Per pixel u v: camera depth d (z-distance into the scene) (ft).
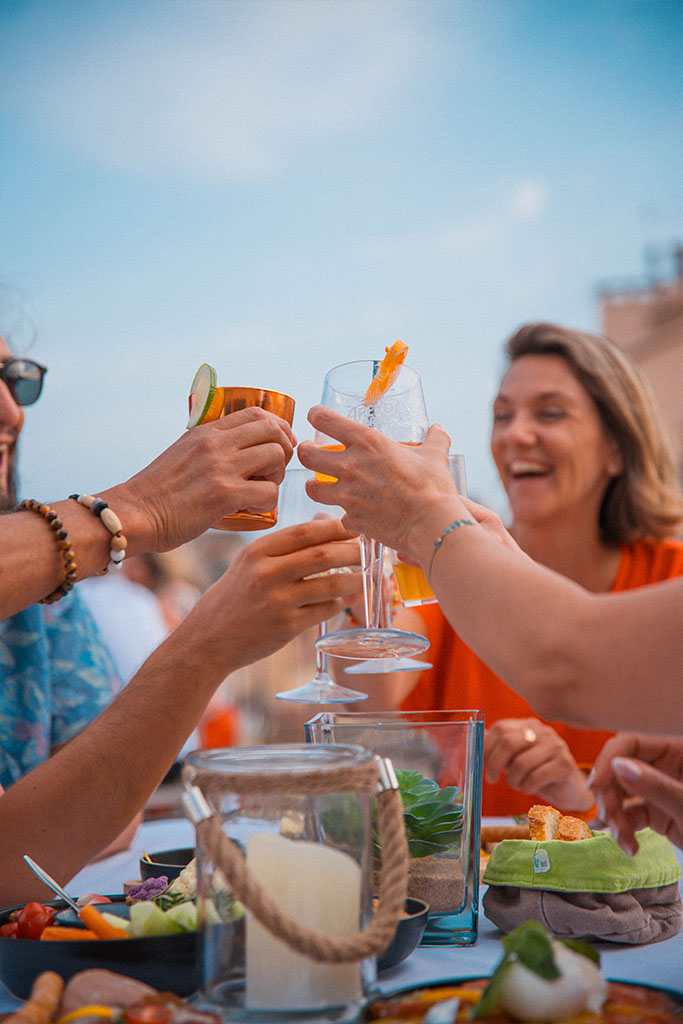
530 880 3.07
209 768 2.19
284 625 3.59
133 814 3.51
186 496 3.47
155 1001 2.09
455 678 7.64
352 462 3.01
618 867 3.05
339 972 2.10
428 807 3.07
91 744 3.51
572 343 7.72
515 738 5.01
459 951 2.99
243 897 2.02
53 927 2.79
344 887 2.13
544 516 7.77
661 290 41.47
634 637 2.24
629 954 2.96
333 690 4.19
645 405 7.84
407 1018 2.08
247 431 3.55
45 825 3.39
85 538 3.28
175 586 13.60
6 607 3.15
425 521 2.83
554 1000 1.97
